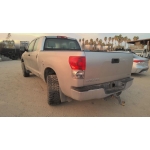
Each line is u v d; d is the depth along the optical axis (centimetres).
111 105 310
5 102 304
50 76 275
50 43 366
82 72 208
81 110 281
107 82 245
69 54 220
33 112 264
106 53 233
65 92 239
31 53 404
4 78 533
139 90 434
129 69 291
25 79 519
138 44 2523
